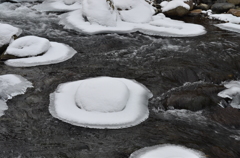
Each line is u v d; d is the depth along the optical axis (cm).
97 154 446
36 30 985
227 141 488
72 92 589
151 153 437
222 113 561
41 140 475
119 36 955
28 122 518
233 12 1188
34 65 729
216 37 963
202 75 716
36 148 457
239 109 591
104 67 739
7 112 543
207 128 519
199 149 463
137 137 485
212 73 726
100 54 818
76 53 814
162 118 539
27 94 602
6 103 570
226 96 614
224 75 723
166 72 716
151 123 521
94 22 1027
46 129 499
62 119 519
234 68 768
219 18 1151
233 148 472
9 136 483
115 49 855
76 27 1002
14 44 771
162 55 820
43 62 745
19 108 556
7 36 811
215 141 486
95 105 534
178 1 1196
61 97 578
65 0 1280
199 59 798
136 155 435
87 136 484
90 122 509
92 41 905
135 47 873
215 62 785
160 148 454
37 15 1150
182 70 728
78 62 761
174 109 568
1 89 595
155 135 492
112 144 469
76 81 631
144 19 1091
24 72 695
